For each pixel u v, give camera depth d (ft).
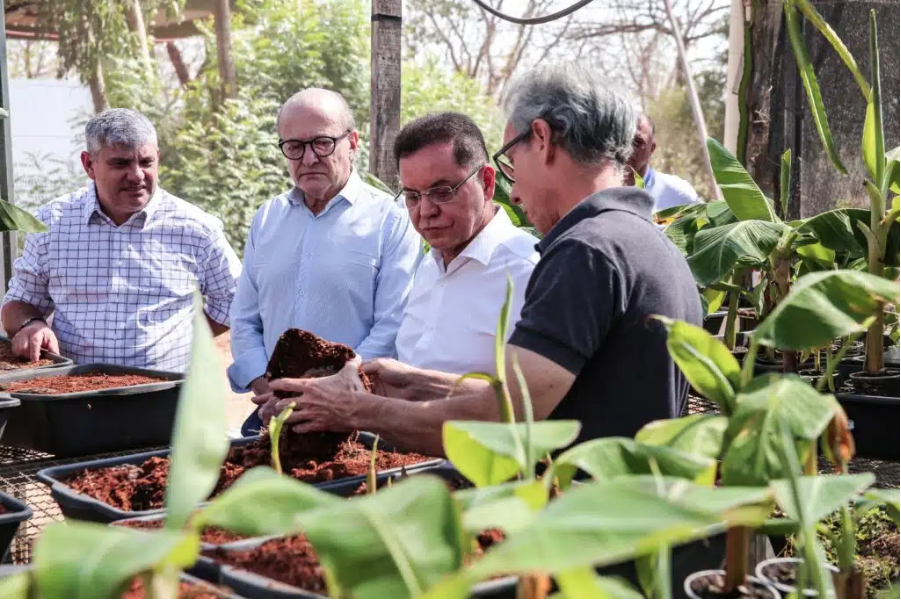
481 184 8.07
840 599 3.69
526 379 5.54
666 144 48.80
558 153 6.26
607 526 2.30
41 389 9.09
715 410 9.03
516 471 3.52
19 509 5.53
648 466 3.43
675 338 3.93
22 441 8.83
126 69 34.55
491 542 4.11
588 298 5.58
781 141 10.57
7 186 13.53
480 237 8.11
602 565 4.11
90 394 8.61
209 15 37.65
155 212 11.53
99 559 2.33
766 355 9.16
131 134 10.97
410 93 39.09
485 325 7.94
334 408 6.07
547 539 2.28
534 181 6.40
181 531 2.60
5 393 8.49
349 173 10.43
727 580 3.85
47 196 32.19
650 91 48.52
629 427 5.78
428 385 6.76
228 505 2.69
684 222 9.77
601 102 6.18
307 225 10.34
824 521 6.09
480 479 3.54
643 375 5.75
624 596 2.79
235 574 3.85
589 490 2.43
